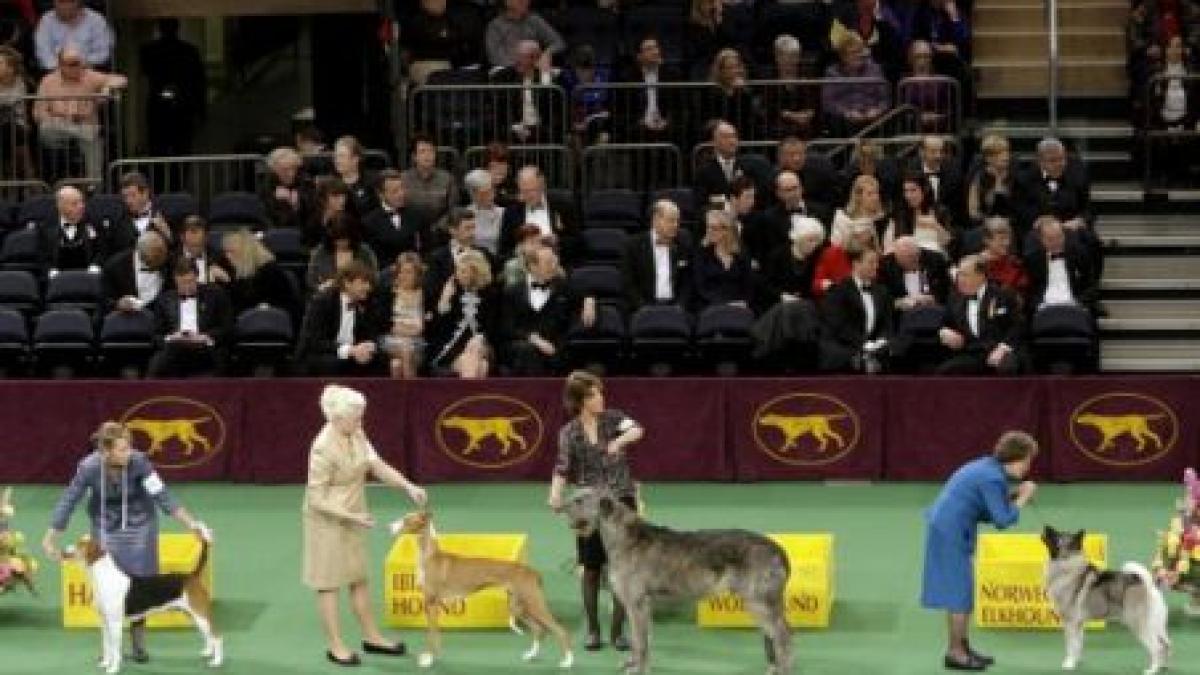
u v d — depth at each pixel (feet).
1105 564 58.85
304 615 59.31
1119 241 84.23
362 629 55.98
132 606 53.98
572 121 85.66
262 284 77.00
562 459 55.47
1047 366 75.10
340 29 96.32
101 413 71.97
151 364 74.49
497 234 79.15
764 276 77.10
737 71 84.99
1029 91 91.45
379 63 94.38
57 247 79.46
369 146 95.14
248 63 101.86
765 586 51.60
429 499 70.23
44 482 72.38
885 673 53.88
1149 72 87.10
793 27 88.99
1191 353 81.05
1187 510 57.72
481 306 74.69
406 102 87.97
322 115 97.14
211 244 79.97
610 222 81.87
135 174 80.33
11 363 76.13
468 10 89.66
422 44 89.10
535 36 87.61
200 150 100.01
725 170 81.10
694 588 51.90
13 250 79.82
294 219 81.41
